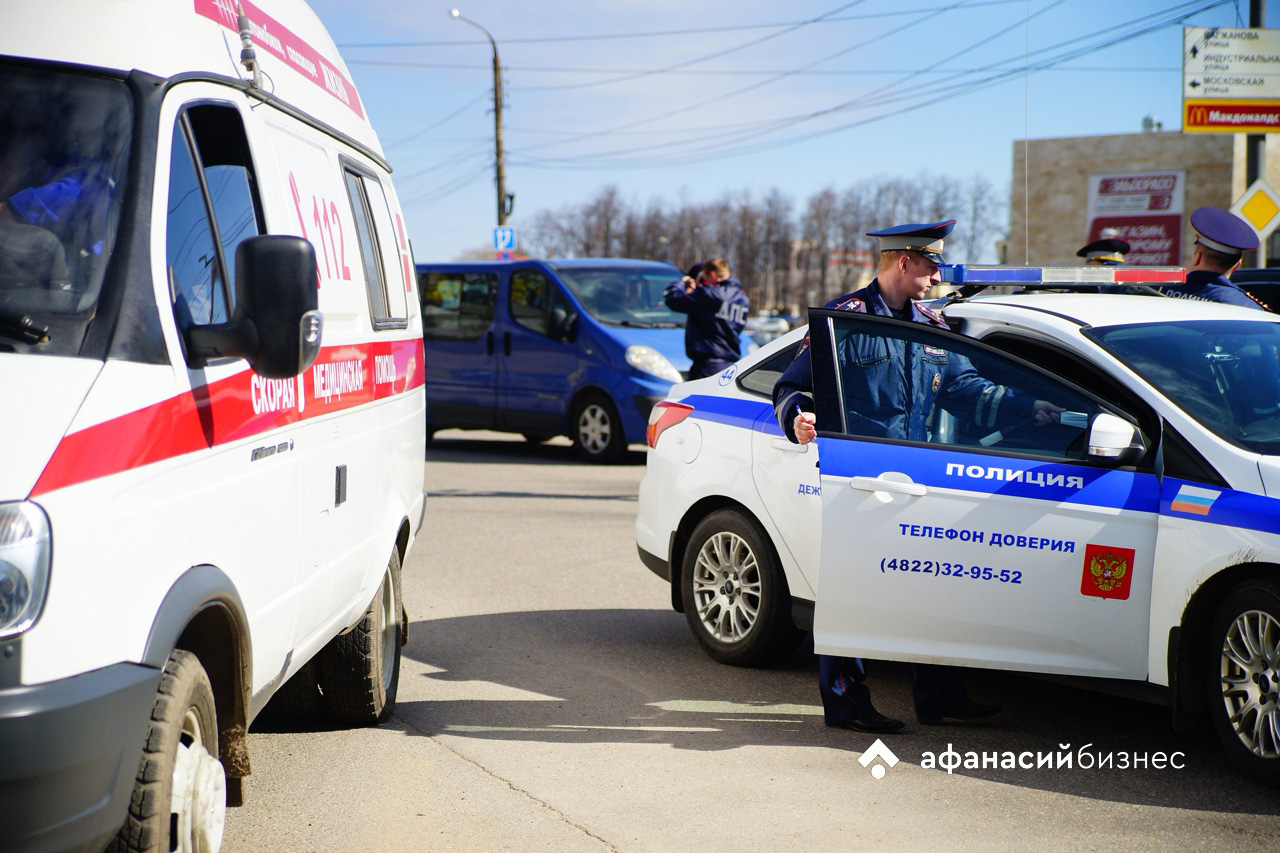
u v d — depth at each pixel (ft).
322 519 12.79
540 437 48.26
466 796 13.55
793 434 15.61
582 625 21.83
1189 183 109.70
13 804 7.58
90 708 7.83
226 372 10.18
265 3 13.37
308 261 9.70
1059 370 15.85
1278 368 15.31
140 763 8.52
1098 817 12.93
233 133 11.32
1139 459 14.11
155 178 9.75
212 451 9.82
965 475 14.74
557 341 46.37
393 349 16.28
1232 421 14.33
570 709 16.89
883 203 353.92
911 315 16.24
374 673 15.55
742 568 18.69
